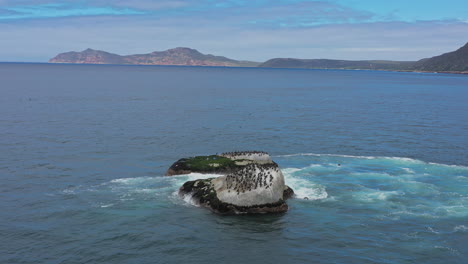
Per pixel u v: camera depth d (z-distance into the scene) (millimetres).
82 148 59625
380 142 67188
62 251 29047
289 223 34125
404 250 29625
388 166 51250
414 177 46469
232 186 36906
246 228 33156
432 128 81625
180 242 30594
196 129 76812
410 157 57312
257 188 36156
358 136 72250
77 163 51656
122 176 46406
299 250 29609
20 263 27359
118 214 35406
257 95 155375
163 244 30297
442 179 45750
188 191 39469
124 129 75188
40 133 69062
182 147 62031
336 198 39594
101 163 51938
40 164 50656
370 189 42156
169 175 46156
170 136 69875
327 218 35125
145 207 37062
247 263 27906
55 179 44938
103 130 73625
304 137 70750
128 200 38656
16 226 32844
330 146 63719
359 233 32312
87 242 30406
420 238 31453
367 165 51688
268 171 38000
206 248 29781
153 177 45844
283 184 39125
